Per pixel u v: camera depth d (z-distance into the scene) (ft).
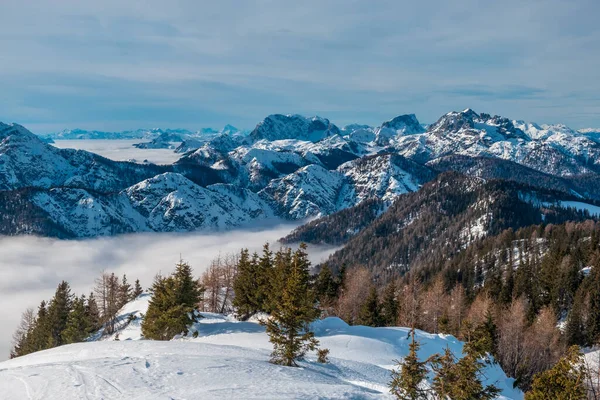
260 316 197.26
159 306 178.19
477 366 68.54
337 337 158.30
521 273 321.73
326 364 116.57
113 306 268.82
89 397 65.10
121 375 76.84
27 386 70.18
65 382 72.28
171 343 120.06
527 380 174.09
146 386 71.20
